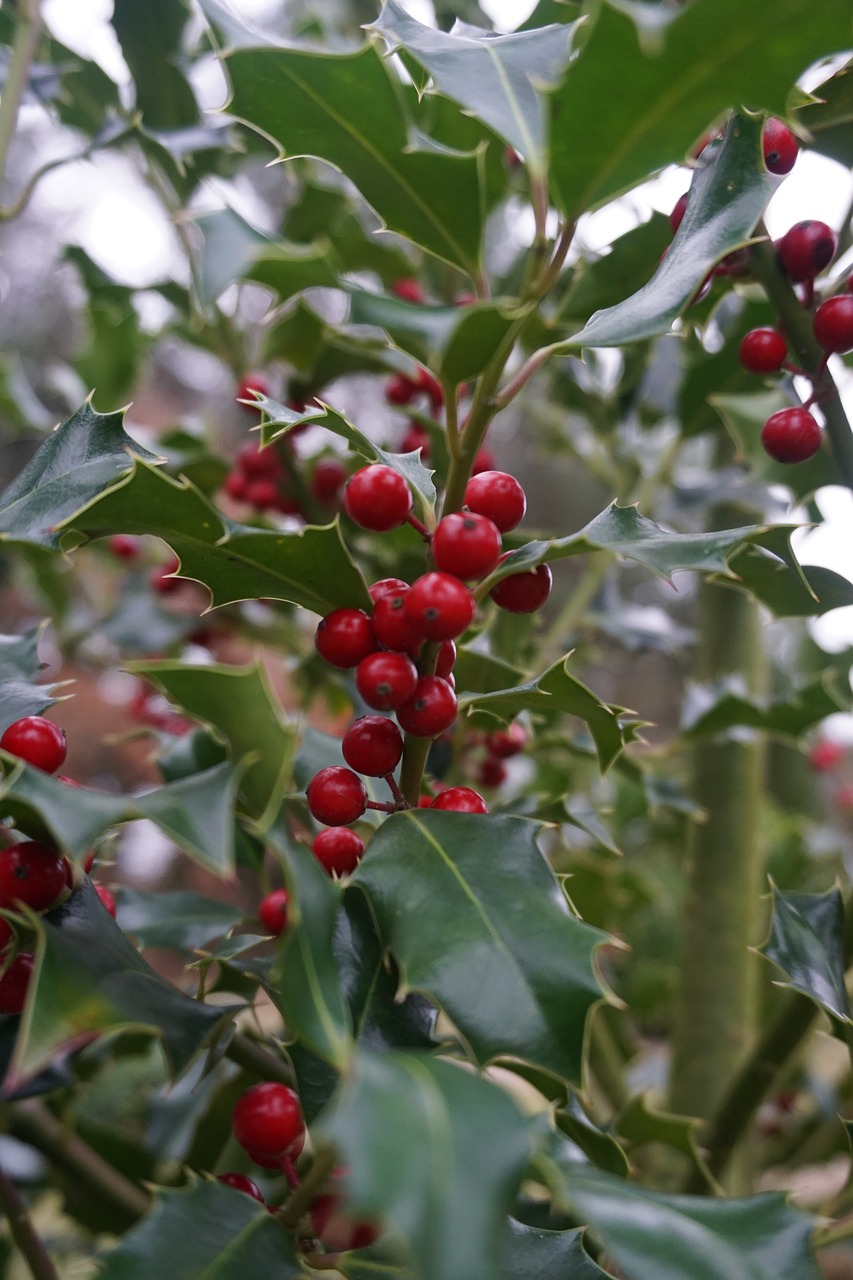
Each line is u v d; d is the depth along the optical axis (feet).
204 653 1.57
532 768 1.72
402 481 0.74
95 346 1.58
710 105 0.68
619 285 1.09
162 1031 0.66
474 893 0.68
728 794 1.39
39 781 0.63
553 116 0.69
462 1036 0.64
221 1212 0.70
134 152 1.39
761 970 1.56
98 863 0.89
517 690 0.78
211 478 1.42
